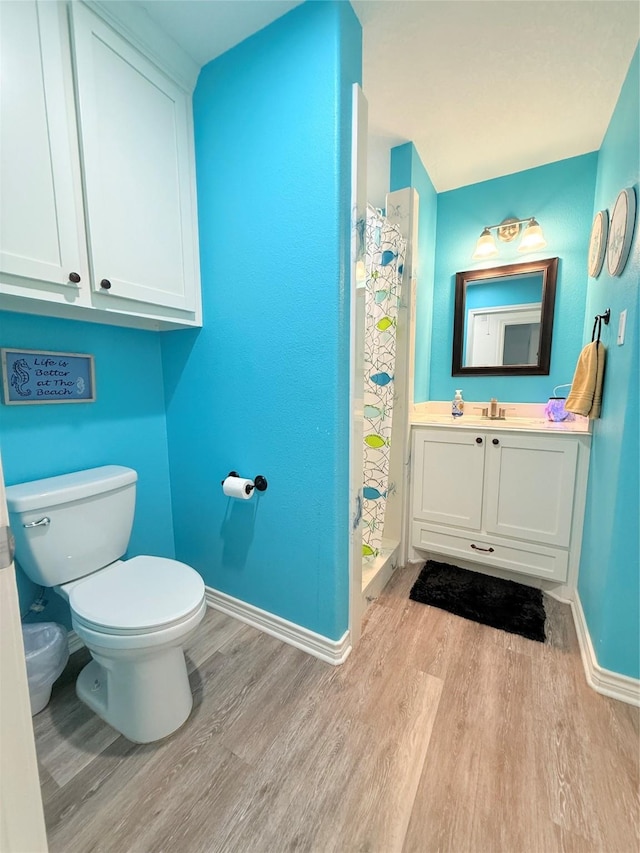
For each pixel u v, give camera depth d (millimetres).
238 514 1598
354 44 1207
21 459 1299
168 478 1841
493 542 1936
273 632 1554
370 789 953
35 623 1293
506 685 1281
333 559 1354
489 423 1998
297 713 1181
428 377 2527
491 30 1266
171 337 1701
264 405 1440
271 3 1151
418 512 2127
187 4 1147
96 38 1103
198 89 1431
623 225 1268
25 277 1005
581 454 1681
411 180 1918
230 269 1448
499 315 2275
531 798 926
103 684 1215
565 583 1780
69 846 842
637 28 1234
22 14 951
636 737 1086
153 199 1325
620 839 843
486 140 1880
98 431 1527
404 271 1937
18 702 547
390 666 1378
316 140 1182
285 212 1277
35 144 1001
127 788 962
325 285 1233
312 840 851
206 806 919
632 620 1184
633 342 1145
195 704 1219
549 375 2172
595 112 1652
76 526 1281
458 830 864
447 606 1729
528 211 2158
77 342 1438
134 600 1110
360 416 1392
